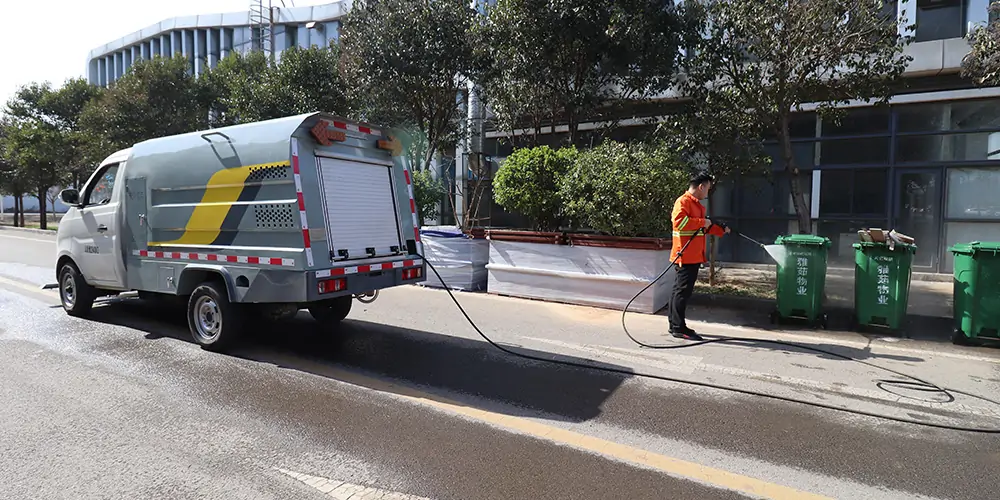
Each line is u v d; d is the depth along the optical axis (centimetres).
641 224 832
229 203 588
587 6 980
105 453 369
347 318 794
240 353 610
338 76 1523
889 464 361
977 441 396
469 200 1666
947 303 877
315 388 499
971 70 812
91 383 507
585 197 858
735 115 945
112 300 904
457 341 669
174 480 335
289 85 1514
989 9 772
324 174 571
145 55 3809
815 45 827
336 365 569
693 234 668
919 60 1109
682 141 959
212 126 2080
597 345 651
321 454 370
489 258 989
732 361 587
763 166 1042
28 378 520
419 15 1198
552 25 1005
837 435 404
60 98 2678
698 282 1066
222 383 510
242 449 377
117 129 1922
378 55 1212
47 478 336
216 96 2050
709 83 1117
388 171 657
